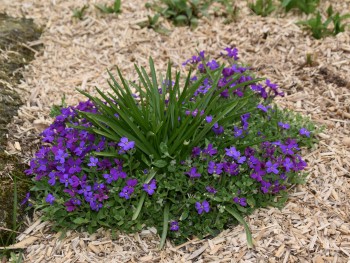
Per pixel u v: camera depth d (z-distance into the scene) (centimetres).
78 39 153
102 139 116
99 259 110
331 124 131
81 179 113
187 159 113
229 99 123
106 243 112
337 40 149
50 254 110
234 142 115
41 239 112
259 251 109
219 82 124
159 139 113
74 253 110
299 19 156
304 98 137
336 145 126
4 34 147
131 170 113
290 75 143
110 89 140
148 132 111
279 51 149
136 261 110
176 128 113
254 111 124
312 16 157
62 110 119
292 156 116
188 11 157
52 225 114
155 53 150
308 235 111
